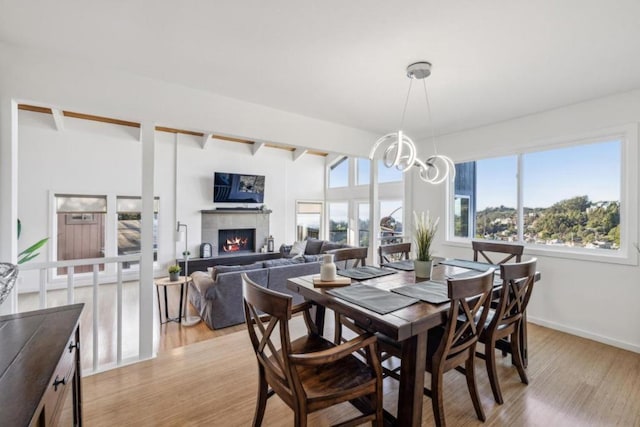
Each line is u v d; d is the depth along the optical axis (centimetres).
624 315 276
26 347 109
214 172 679
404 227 482
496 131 369
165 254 623
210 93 286
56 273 519
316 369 154
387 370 199
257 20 179
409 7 165
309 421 182
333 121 372
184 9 169
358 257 279
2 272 119
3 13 172
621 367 242
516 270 193
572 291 307
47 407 92
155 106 259
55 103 220
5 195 207
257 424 162
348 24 181
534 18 171
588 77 246
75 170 529
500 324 203
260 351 153
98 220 555
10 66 208
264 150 753
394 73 245
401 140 209
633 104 269
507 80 253
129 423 176
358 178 756
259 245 740
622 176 280
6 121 206
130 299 465
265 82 264
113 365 238
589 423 179
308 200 826
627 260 273
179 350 266
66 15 175
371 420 145
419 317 148
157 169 614
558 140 316
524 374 219
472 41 196
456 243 409
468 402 200
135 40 201
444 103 308
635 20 171
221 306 362
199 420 179
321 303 184
